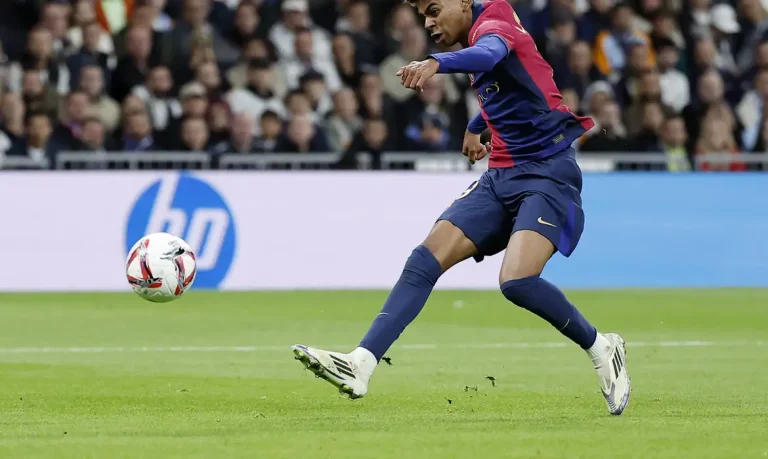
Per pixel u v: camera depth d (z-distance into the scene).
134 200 50.41
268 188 51.28
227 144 52.78
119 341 33.91
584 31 58.31
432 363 29.22
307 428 18.84
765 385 25.28
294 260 51.50
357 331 36.69
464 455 16.22
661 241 53.19
